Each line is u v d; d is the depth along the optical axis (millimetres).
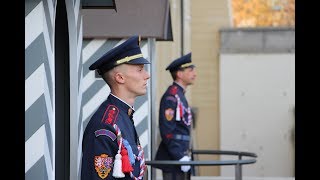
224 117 17391
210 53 17641
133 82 5234
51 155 5082
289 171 17281
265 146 17328
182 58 8508
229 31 17438
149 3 8086
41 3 4902
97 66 5262
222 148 17344
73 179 5828
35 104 4910
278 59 17328
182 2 16172
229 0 17844
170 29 9039
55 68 5926
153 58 8500
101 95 7816
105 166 4984
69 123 5895
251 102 17391
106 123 5070
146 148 8203
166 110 8375
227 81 17406
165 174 8336
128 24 7926
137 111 8188
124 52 5234
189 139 8453
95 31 7816
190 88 17500
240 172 7055
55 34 5918
